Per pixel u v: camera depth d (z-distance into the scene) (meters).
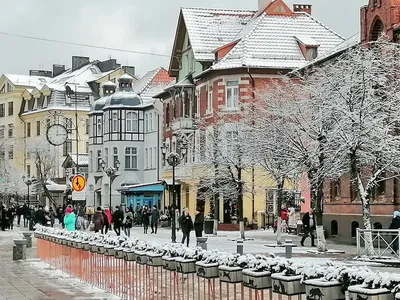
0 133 122.38
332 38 65.12
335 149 33.59
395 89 34.34
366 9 41.88
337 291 8.98
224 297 11.70
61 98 113.00
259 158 42.34
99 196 93.19
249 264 10.96
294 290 9.69
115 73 116.38
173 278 13.82
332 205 45.09
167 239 46.94
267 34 64.00
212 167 52.00
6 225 65.62
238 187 48.09
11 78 122.19
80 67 127.38
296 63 61.53
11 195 98.00
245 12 73.12
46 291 20.02
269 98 44.84
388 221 38.75
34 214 61.19
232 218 61.19
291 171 37.25
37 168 99.94
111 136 90.25
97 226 46.47
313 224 40.66
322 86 35.22
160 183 76.50
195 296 12.82
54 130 46.31
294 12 68.19
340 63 35.56
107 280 18.94
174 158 44.66
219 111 60.84
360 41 42.16
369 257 30.05
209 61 66.69
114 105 90.25
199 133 62.00
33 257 32.78
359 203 41.94
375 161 33.44
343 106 33.31
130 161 90.00
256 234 52.72
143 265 15.72
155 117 86.31
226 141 49.69
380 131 33.00
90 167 95.31
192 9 71.56
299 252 34.25
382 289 8.32
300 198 54.44
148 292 15.34
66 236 24.75
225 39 69.19
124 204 78.25
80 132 111.00
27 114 117.56
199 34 69.19
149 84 94.38
